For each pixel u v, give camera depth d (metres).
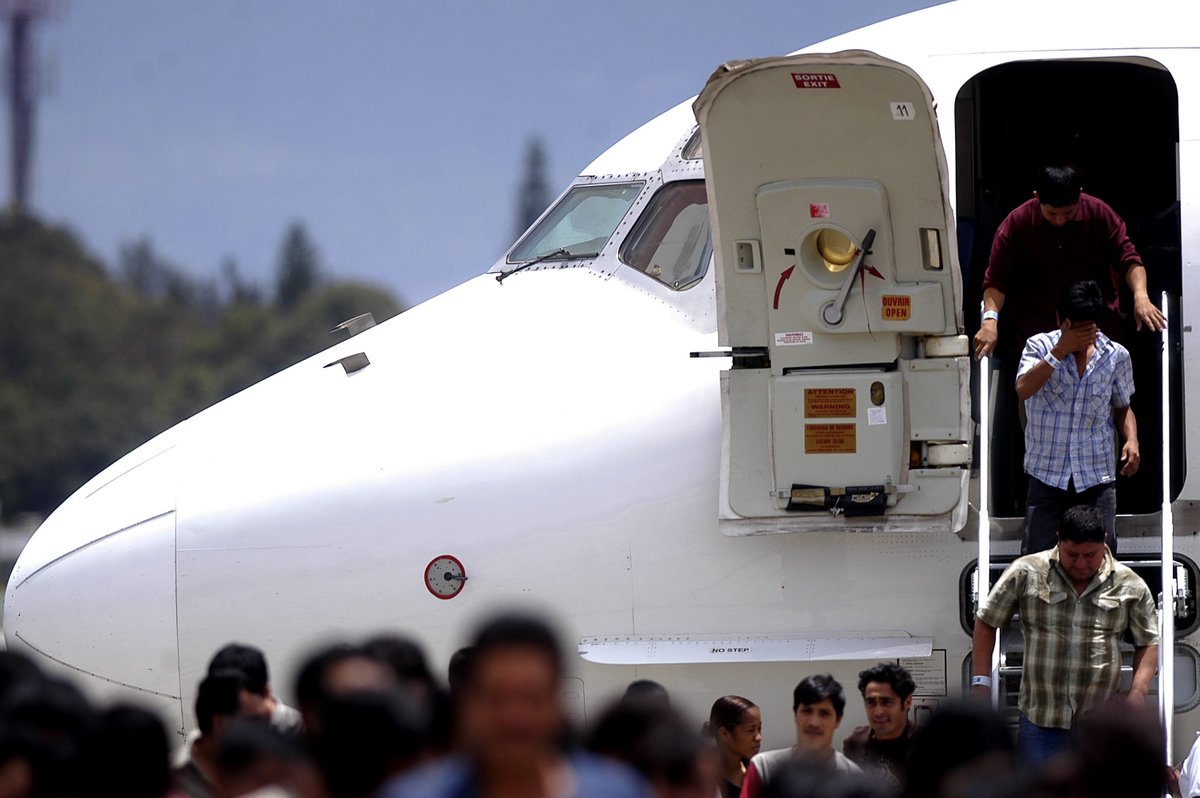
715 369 35.66
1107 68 39.56
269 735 22.48
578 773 18.91
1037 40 36.75
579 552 35.06
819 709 28.95
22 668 26.72
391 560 35.41
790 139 32.97
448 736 23.98
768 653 34.50
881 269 33.44
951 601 34.47
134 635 36.06
